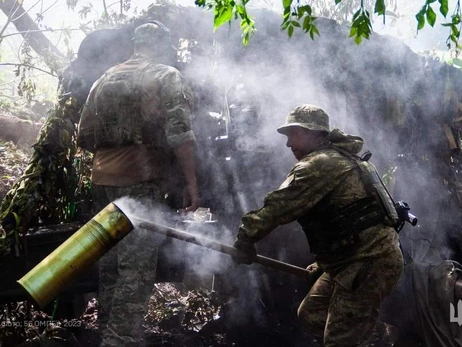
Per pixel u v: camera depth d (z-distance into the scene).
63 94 4.48
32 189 4.20
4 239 4.03
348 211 3.57
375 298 3.62
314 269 4.01
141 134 4.03
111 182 4.05
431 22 3.07
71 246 3.25
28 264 4.12
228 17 3.18
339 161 3.59
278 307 4.77
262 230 3.59
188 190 4.02
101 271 4.20
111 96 4.03
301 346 4.70
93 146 4.26
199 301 5.18
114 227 3.29
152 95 4.02
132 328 3.96
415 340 4.48
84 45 4.51
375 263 3.59
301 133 3.75
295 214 3.57
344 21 4.93
